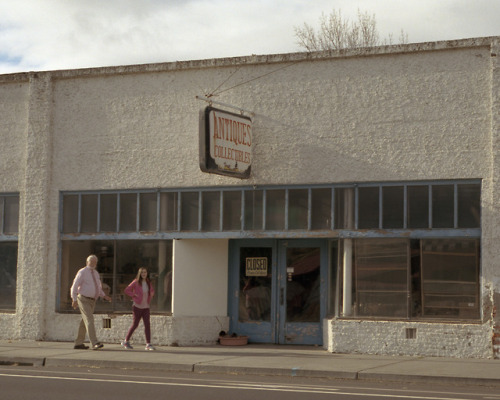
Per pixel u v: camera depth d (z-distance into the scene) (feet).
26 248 61.31
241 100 56.70
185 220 57.82
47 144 61.36
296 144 55.11
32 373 44.09
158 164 58.75
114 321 58.90
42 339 60.64
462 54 51.72
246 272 59.26
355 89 53.98
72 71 60.95
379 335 52.11
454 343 50.42
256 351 53.93
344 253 53.67
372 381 42.29
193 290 58.13
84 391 36.37
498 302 49.60
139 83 59.72
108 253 59.93
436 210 51.62
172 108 58.70
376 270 52.85
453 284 51.08
